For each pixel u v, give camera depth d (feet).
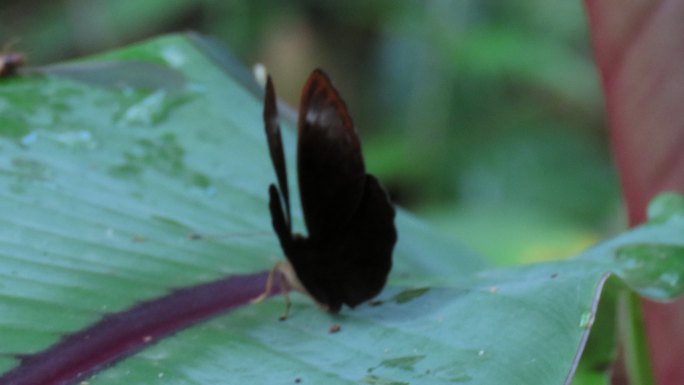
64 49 6.01
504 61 5.10
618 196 5.05
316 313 2.24
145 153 2.45
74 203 2.35
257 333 2.21
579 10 5.55
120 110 2.50
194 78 2.56
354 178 2.25
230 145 2.49
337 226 2.25
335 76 6.00
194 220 2.37
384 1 5.49
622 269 2.24
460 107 5.39
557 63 5.35
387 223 2.25
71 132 2.45
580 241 4.43
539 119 5.63
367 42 6.01
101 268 2.26
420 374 2.16
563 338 2.16
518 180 5.22
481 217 4.61
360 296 2.24
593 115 5.67
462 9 5.18
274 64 5.98
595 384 2.33
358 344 2.20
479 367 2.15
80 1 5.93
